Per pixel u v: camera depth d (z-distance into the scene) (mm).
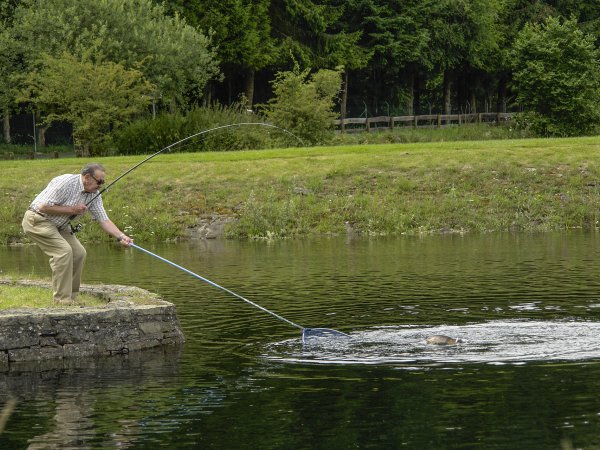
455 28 55812
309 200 24406
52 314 10195
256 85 55312
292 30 51625
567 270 15742
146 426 7430
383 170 25984
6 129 49406
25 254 20484
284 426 7324
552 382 8320
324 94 38812
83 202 11391
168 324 10750
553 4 62656
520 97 50344
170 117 33750
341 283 14883
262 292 14141
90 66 34688
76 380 9086
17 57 40969
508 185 25047
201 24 46781
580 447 6625
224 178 25766
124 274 16500
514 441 6789
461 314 11891
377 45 53250
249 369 9266
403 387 8344
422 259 17766
